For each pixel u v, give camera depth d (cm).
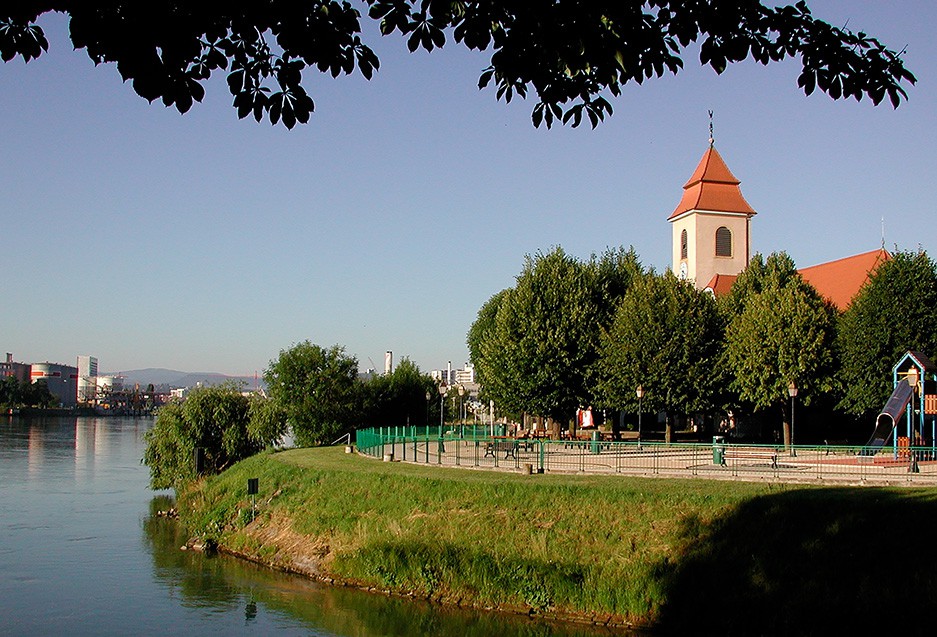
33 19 820
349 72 923
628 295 5847
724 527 2786
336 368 6912
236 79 899
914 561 2417
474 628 2697
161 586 3294
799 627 2388
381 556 3206
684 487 3111
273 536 3881
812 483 3070
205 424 5825
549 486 3269
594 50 934
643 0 948
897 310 5031
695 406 5466
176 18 816
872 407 5138
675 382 5462
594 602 2730
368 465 4394
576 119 1063
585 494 3153
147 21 797
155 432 5934
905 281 5062
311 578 3381
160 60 827
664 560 2756
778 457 3950
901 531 2525
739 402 5731
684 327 5494
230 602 3061
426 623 2762
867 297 5188
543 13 912
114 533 4403
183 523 4678
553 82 1019
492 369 6059
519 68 956
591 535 2975
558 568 2853
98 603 3064
